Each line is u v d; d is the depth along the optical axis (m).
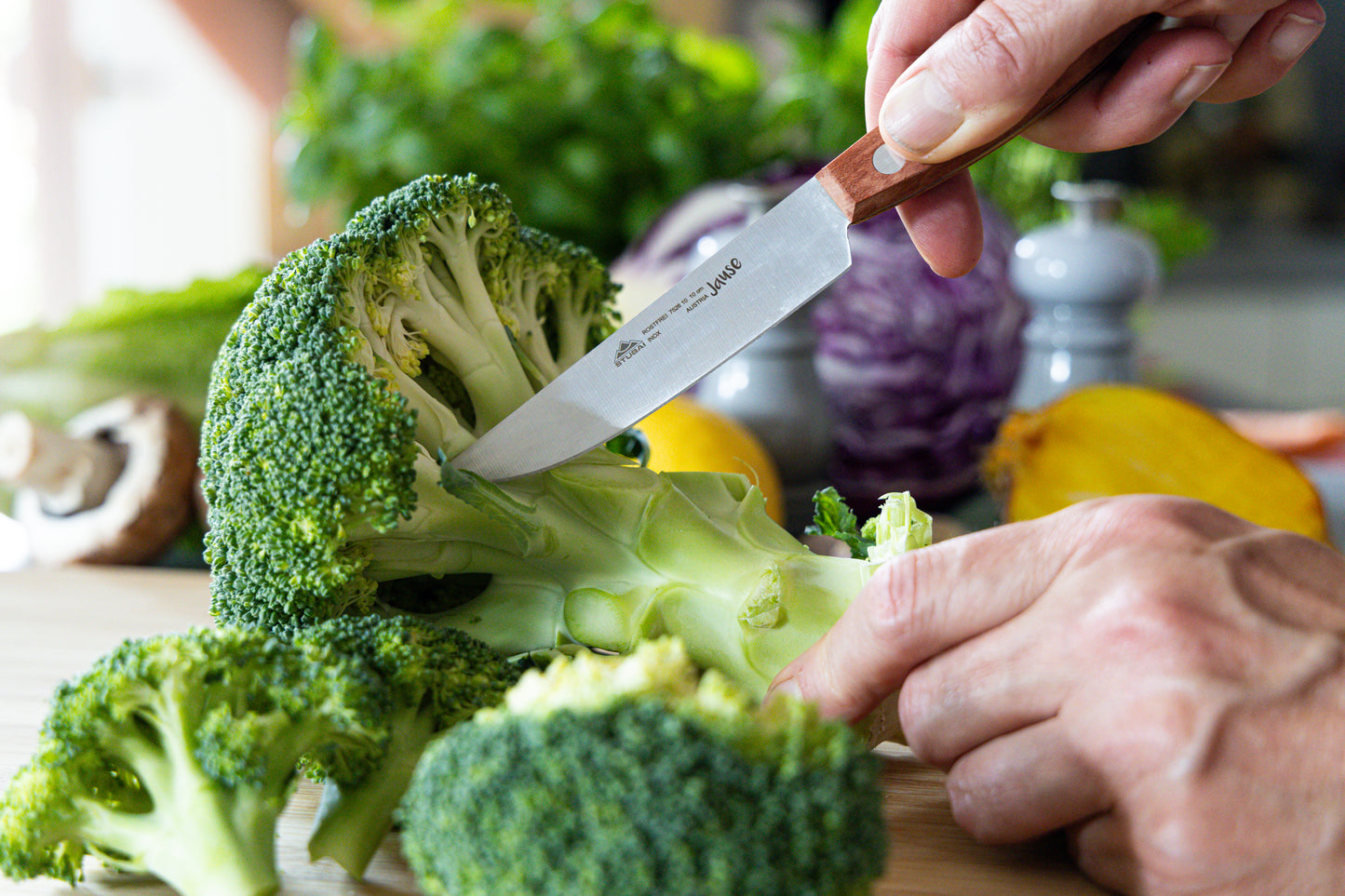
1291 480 1.44
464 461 0.93
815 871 0.59
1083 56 0.91
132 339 1.77
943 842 0.86
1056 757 0.74
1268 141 3.90
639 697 0.62
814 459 1.58
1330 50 3.79
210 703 0.74
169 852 0.72
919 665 0.80
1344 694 0.71
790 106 2.40
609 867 0.57
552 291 1.09
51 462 1.65
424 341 0.97
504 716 0.63
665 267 1.76
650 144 2.32
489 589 0.99
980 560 0.79
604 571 0.96
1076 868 0.82
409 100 2.32
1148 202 2.49
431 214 0.94
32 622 1.38
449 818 0.60
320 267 0.86
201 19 3.57
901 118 0.90
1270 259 3.96
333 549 0.84
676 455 1.35
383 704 0.75
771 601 0.92
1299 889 0.70
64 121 3.67
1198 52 0.96
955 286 1.65
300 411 0.82
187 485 1.68
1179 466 1.45
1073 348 1.71
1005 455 1.51
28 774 0.75
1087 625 0.75
